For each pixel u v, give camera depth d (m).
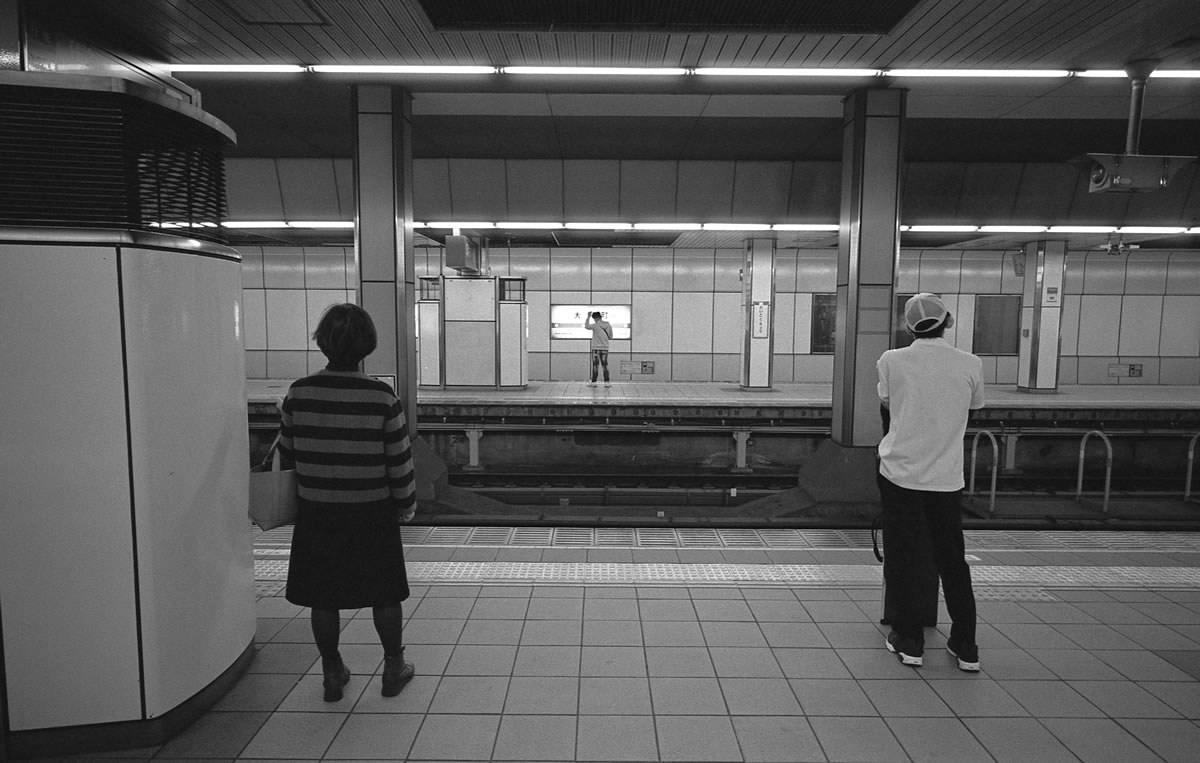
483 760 2.83
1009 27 5.32
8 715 2.76
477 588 4.74
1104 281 17.97
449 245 13.09
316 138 9.93
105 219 2.78
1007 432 11.55
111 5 4.86
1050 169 11.28
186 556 3.01
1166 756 2.88
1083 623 4.21
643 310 17.81
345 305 3.07
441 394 14.03
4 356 2.64
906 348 3.65
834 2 4.92
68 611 2.77
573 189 11.66
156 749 2.87
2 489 2.68
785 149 10.61
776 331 17.83
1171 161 6.33
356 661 3.66
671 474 10.66
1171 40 5.61
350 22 5.20
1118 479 11.40
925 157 11.03
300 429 3.01
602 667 3.62
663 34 5.45
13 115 2.68
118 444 2.75
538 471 11.98
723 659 3.72
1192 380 18.12
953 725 3.10
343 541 3.03
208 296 3.14
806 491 7.45
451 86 7.11
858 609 4.41
